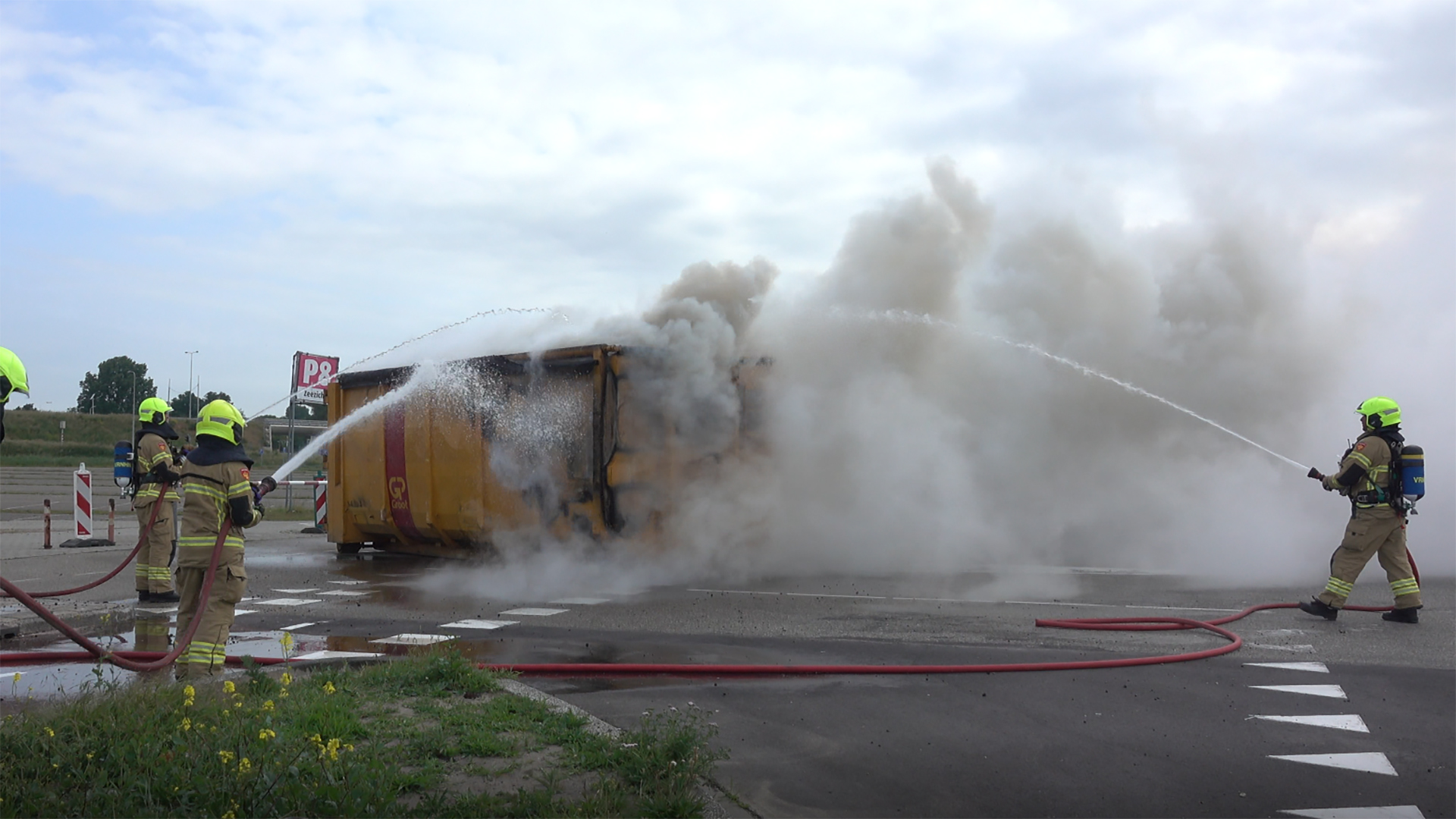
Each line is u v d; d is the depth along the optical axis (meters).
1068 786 4.45
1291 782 4.51
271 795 3.70
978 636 7.83
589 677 6.50
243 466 6.27
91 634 8.31
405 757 4.41
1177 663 6.84
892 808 4.17
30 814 3.53
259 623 8.70
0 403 4.78
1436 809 4.20
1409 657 6.99
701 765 4.39
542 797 3.82
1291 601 9.47
